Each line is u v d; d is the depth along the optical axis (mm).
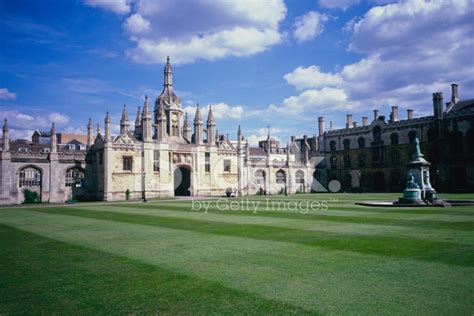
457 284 8750
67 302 7980
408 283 8883
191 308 7484
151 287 8914
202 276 9781
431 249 12633
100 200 57594
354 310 7215
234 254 12445
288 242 14492
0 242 15750
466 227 17750
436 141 74312
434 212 25641
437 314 6961
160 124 65062
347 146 91250
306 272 10008
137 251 13281
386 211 27109
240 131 74625
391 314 6992
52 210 35344
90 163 59000
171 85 72312
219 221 22281
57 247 14375
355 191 88562
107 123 57062
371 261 11109
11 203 51469
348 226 18859
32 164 53719
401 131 80938
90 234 17781
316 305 7512
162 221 22875
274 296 8102
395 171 81812
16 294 8570
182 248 13672
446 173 72500
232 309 7379
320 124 98438
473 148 69812
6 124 52062
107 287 8977
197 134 68938
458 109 72375
